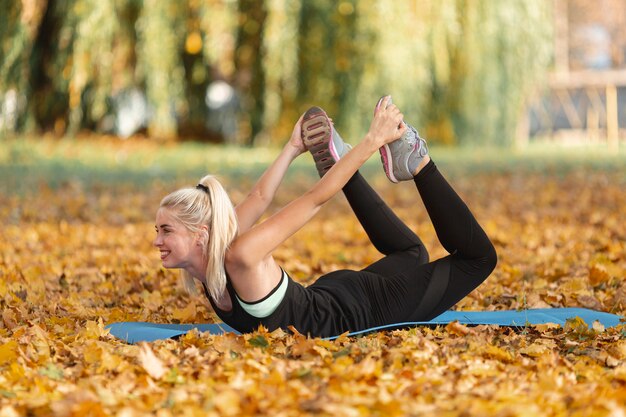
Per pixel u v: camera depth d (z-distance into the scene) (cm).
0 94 1988
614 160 2280
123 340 526
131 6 2095
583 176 1880
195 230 494
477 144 2514
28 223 1184
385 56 2092
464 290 538
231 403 374
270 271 504
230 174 1873
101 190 1570
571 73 3309
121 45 2095
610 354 494
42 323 566
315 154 557
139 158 2144
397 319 534
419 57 2119
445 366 450
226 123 2683
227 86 2688
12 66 1984
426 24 2144
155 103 2045
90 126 2469
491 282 750
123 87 2311
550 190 1605
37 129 2314
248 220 550
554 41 2594
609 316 589
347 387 397
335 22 2109
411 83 2109
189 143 2552
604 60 3816
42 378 423
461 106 2392
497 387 416
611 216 1191
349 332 521
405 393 401
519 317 582
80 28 1977
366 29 2092
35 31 2069
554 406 381
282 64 2066
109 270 835
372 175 1945
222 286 495
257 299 500
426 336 522
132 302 692
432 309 538
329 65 2122
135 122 2608
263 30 2205
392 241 568
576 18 3775
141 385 420
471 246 530
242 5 2250
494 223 1134
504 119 2497
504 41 2369
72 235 1077
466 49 2302
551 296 675
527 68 2436
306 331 516
